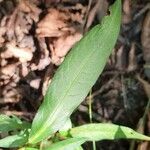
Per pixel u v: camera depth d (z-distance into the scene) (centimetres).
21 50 24
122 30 27
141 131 25
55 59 25
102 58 18
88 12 26
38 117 19
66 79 18
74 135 21
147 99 27
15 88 25
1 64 24
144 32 27
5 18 25
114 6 18
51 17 25
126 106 26
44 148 20
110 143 26
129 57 27
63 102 19
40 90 25
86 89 18
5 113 24
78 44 18
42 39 25
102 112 26
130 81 27
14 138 19
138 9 27
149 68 27
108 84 26
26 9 25
